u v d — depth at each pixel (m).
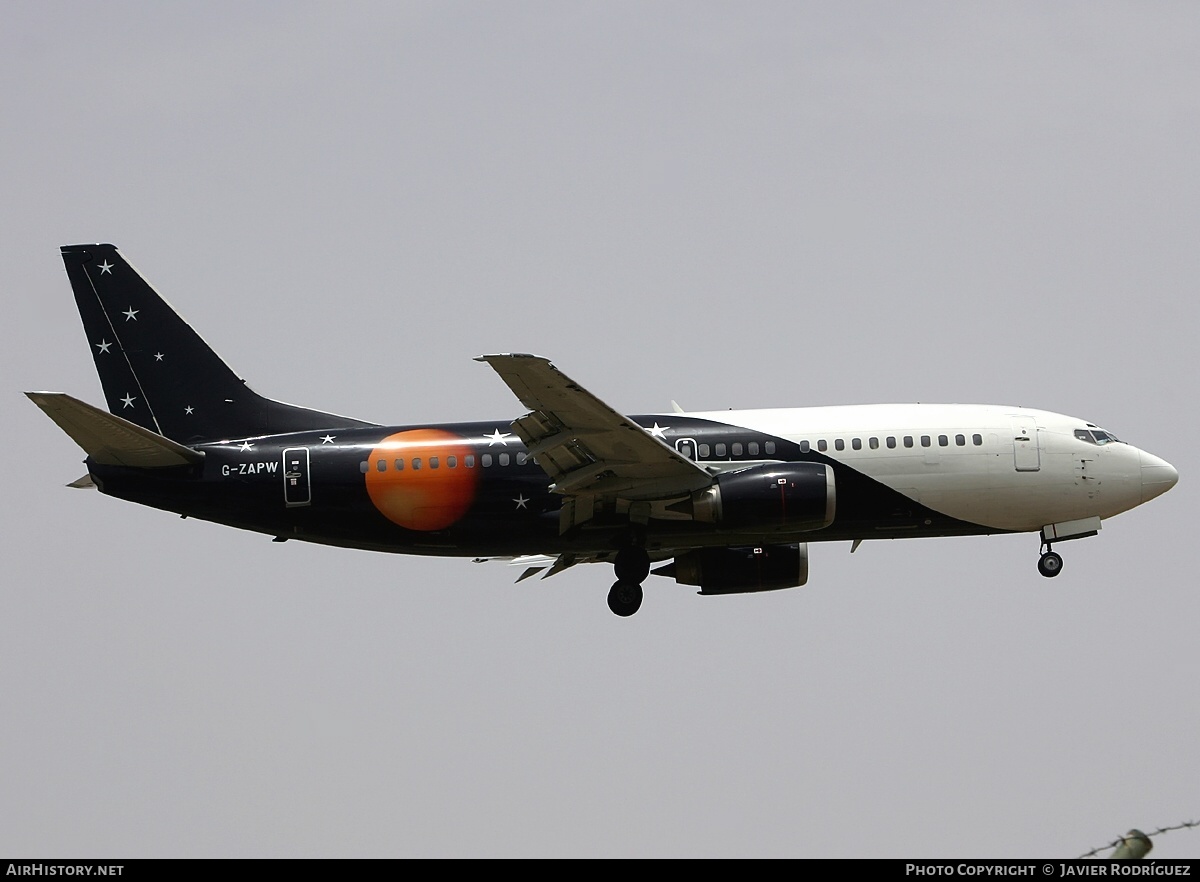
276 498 136.62
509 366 115.38
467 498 136.00
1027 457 138.12
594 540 138.00
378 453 136.75
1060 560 142.25
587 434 125.69
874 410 140.25
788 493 132.00
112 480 136.88
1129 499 139.62
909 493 137.12
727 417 138.62
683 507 134.00
